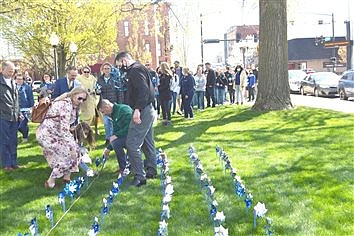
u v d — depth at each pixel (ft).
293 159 26.37
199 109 61.57
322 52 238.27
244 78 69.56
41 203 19.93
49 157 22.53
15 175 25.27
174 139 35.47
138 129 21.79
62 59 106.73
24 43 106.52
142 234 15.75
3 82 26.20
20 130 37.37
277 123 42.47
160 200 19.56
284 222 16.12
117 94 33.53
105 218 17.49
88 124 25.64
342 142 31.09
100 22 102.32
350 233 14.93
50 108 22.54
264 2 50.88
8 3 57.41
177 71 57.88
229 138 35.01
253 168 24.50
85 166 23.99
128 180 23.06
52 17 92.79
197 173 22.86
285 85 51.96
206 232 15.62
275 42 51.42
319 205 17.84
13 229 16.71
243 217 16.85
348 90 76.48
